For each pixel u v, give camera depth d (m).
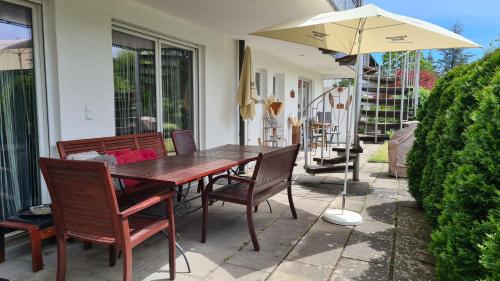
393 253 2.96
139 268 2.66
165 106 5.11
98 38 3.75
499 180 1.79
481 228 1.77
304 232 3.46
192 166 3.07
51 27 3.29
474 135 2.00
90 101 3.69
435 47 4.35
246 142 7.46
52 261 2.76
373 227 3.60
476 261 1.77
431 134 3.59
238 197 3.08
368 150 10.10
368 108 7.26
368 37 4.36
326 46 4.74
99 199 2.05
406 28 3.92
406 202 4.57
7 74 3.05
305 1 4.25
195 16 4.88
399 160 6.13
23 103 3.18
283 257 2.88
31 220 2.69
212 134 6.03
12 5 3.06
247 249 3.04
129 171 2.80
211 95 5.93
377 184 5.66
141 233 2.21
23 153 3.20
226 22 5.25
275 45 6.92
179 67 5.39
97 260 2.79
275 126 8.46
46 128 3.34
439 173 3.05
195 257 2.87
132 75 4.46
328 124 10.38
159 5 4.35
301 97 10.86
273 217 3.93
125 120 4.37
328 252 2.98
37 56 3.24
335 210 4.04
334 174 6.50
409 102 7.38
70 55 3.44
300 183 5.73
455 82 3.40
